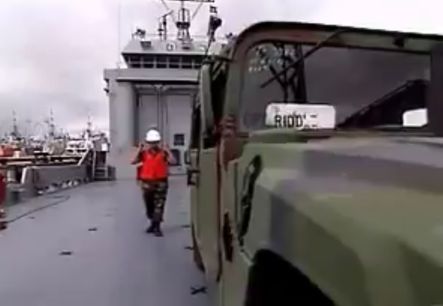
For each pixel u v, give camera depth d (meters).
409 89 3.05
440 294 0.94
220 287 2.93
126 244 8.31
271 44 2.93
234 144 2.70
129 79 25.36
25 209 13.10
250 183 2.08
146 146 9.95
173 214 12.05
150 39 25.69
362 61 3.03
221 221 2.87
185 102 26.34
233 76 2.87
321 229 1.35
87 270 6.57
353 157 1.54
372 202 1.26
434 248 0.97
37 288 5.72
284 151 1.92
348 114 2.99
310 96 2.96
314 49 2.97
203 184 4.24
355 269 1.18
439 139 1.75
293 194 1.58
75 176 22.38
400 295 1.03
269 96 2.91
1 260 7.18
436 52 3.08
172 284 5.84
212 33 6.30
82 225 10.35
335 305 1.26
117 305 5.09
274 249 1.69
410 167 1.30
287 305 1.68
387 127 2.93
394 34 3.04
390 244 1.08
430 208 1.10
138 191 18.28
